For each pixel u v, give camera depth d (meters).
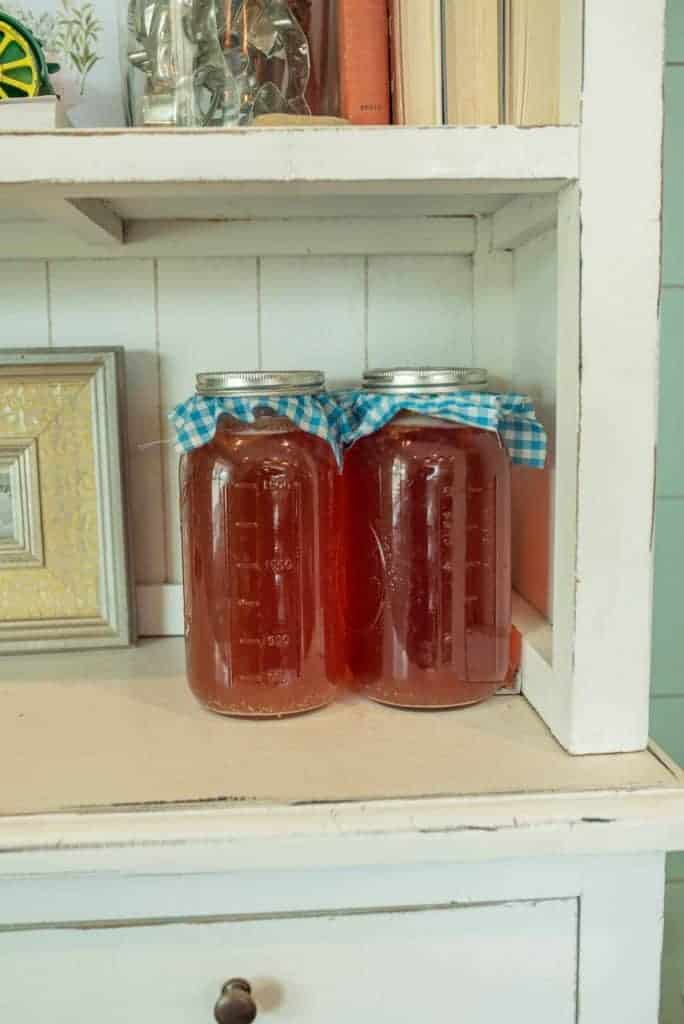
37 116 0.58
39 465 0.81
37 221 0.79
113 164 0.53
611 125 0.54
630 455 0.57
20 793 0.54
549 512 0.69
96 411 0.80
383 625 0.66
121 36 0.70
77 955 0.53
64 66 0.75
